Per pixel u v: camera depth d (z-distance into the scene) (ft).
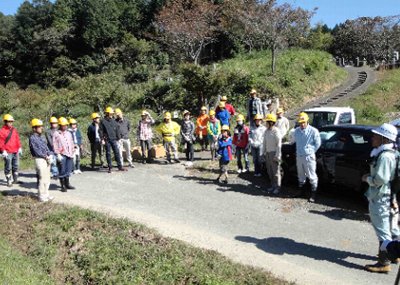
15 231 26.78
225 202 30.48
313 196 29.91
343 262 20.27
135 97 91.81
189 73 76.74
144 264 20.48
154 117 79.05
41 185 31.27
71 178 39.75
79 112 87.45
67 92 107.14
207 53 147.02
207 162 45.27
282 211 28.19
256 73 90.68
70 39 189.88
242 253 21.18
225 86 79.77
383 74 105.09
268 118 31.71
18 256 23.22
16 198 32.55
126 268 20.47
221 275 18.67
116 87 96.68
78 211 28.07
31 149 31.01
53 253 23.39
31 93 122.21
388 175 18.19
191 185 35.60
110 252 22.07
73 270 21.62
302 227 25.18
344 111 43.55
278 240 23.16
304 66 96.17
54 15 196.85
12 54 195.93
